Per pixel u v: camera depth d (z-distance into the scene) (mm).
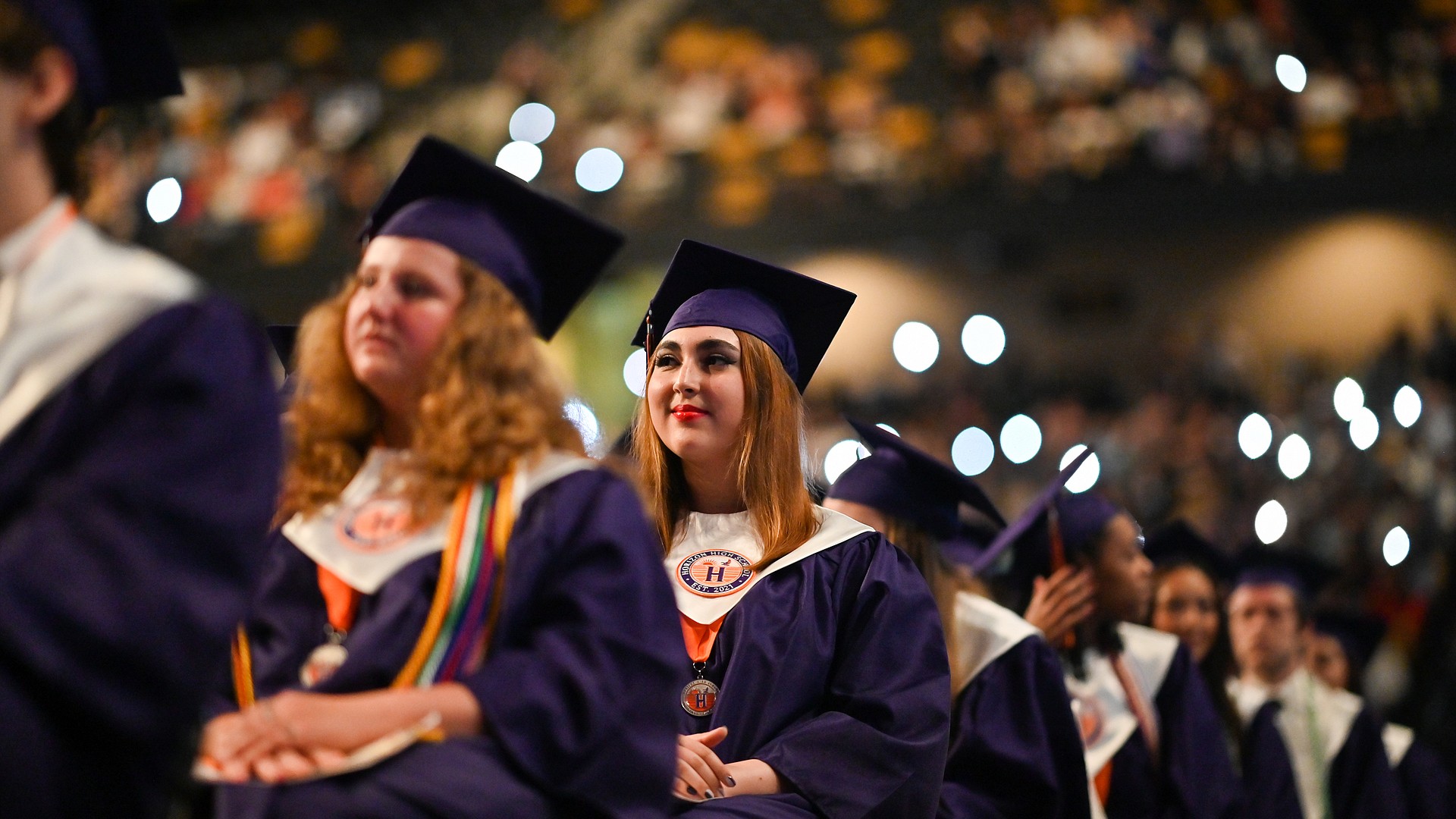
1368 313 17344
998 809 3705
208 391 1559
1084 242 18484
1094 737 4562
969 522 5254
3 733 1390
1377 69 17391
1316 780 5805
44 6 1567
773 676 2932
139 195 20328
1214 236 18047
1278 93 17516
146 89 1883
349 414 2164
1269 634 5891
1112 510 4730
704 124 19391
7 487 1479
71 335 1541
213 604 1512
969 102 18625
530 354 2133
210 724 1848
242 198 20250
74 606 1432
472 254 2137
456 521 1980
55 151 1612
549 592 1962
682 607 3070
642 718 1918
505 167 19734
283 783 1773
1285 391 16188
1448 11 17453
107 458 1495
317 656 1975
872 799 2779
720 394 3182
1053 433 16812
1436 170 16984
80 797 1437
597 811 1866
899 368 18297
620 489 2070
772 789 2758
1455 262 17156
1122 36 18188
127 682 1449
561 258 2332
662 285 3406
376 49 21578
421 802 1767
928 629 3094
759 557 3141
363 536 2023
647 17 20484
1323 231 17688
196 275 20031
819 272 19250
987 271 18750
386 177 20125
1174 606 5398
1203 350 16859
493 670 1869
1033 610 4523
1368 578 12609
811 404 17766
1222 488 14742
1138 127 17719
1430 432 14617
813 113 19203
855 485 3998
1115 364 18078
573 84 20328
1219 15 18031
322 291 19656
